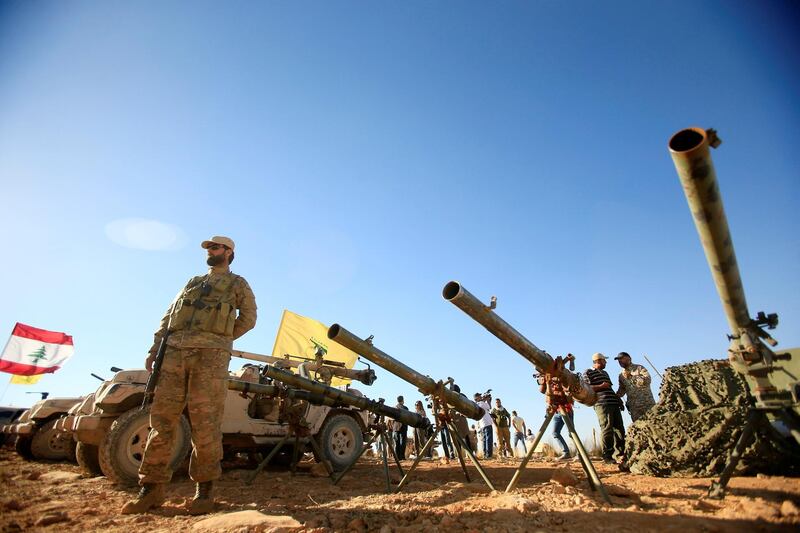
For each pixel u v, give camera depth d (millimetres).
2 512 4035
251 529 3381
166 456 4230
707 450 5395
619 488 4320
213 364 4309
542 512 3496
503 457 13508
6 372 16594
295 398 7180
